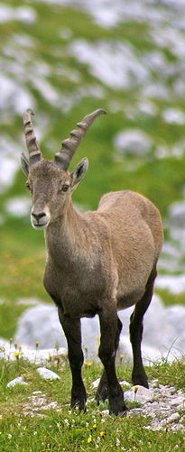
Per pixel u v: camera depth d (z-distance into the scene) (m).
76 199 117.44
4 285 79.50
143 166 124.81
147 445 28.53
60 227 31.41
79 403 33.19
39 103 136.75
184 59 165.75
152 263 37.06
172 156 129.00
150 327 51.09
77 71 149.75
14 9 161.88
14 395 37.03
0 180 122.19
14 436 30.12
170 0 186.88
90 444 29.20
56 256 31.78
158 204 116.12
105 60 154.25
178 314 53.78
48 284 32.62
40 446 29.14
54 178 31.48
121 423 30.67
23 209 115.19
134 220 36.78
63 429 30.17
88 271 32.03
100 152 128.62
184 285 79.19
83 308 32.53
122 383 36.91
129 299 35.25
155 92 155.62
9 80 136.00
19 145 128.62
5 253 97.81
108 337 32.31
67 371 40.81
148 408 33.00
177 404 32.97
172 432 29.36
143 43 164.75
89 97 142.62
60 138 132.25
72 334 32.88
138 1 183.25
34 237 109.31
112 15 172.12
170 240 108.88
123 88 151.88
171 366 37.62
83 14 170.88
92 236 32.75
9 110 133.75
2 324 67.00
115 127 135.50
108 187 119.94
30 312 53.03
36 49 150.12
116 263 33.66
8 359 41.97
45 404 35.00
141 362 36.69
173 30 177.12
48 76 143.25
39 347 50.22
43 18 163.12
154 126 139.50
